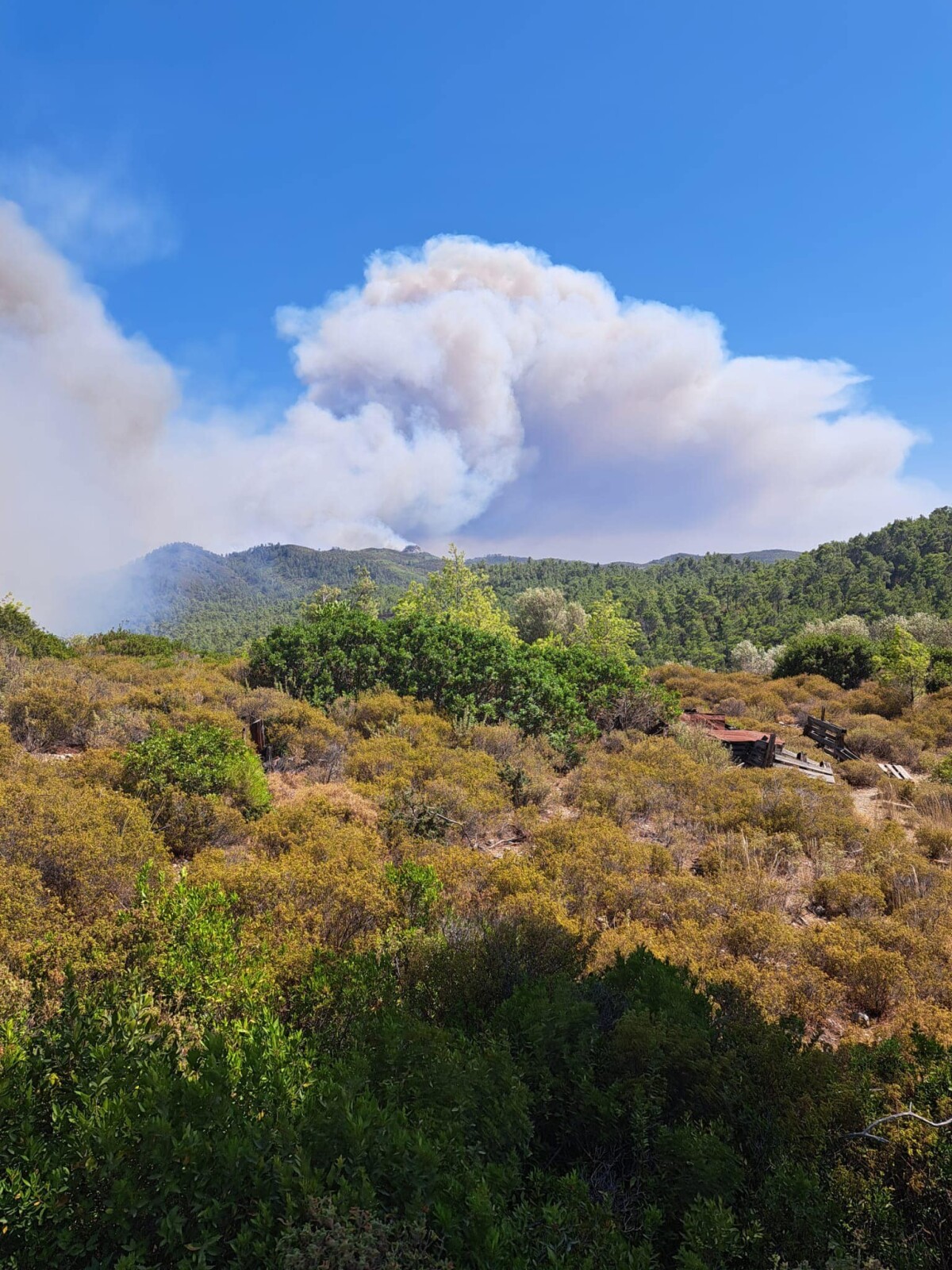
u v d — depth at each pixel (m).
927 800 11.74
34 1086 2.31
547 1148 2.81
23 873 4.96
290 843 7.15
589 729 14.42
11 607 15.42
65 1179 1.93
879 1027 5.03
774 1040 3.27
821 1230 2.32
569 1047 3.12
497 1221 2.01
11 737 9.14
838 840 9.48
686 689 24.39
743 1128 2.90
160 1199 1.84
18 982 3.42
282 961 3.95
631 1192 2.54
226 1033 2.94
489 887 6.65
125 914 4.23
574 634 50.38
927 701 20.81
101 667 15.06
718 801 10.66
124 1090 2.25
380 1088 2.64
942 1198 2.68
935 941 6.17
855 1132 2.84
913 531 160.38
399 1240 1.78
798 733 18.55
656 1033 3.09
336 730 12.05
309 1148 2.06
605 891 6.88
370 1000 3.61
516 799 10.36
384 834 7.94
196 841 7.22
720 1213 2.18
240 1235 1.78
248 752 9.14
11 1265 1.76
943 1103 3.01
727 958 5.79
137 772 7.83
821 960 5.83
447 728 13.14
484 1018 3.68
